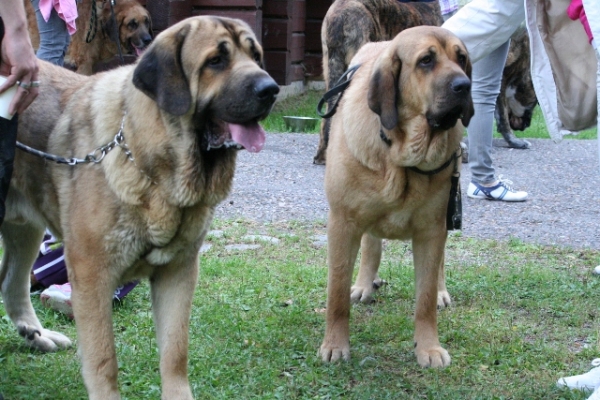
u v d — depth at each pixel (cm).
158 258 334
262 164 943
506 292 521
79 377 376
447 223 408
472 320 469
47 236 481
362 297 507
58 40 723
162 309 346
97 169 320
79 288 325
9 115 313
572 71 469
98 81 347
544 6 463
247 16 1219
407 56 382
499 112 1160
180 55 315
